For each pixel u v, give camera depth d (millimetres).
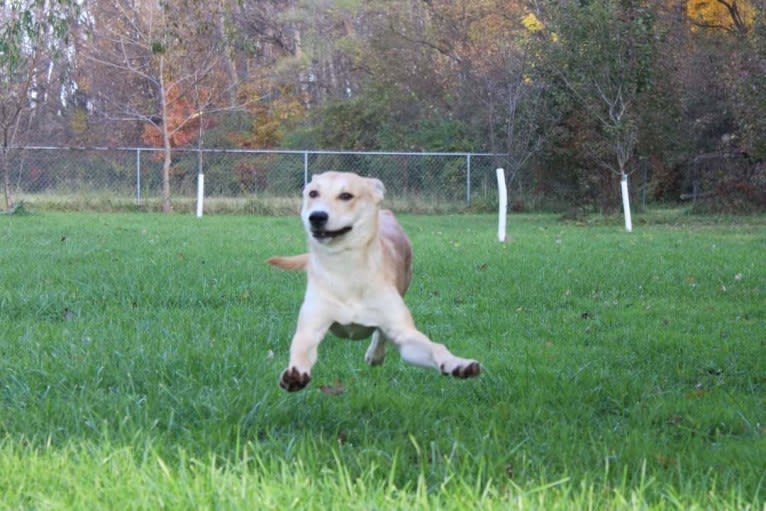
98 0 33969
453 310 8633
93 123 35656
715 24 32500
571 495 3695
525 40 27984
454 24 37375
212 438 4367
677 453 4422
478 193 29453
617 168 26031
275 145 36531
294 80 39062
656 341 7227
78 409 4781
